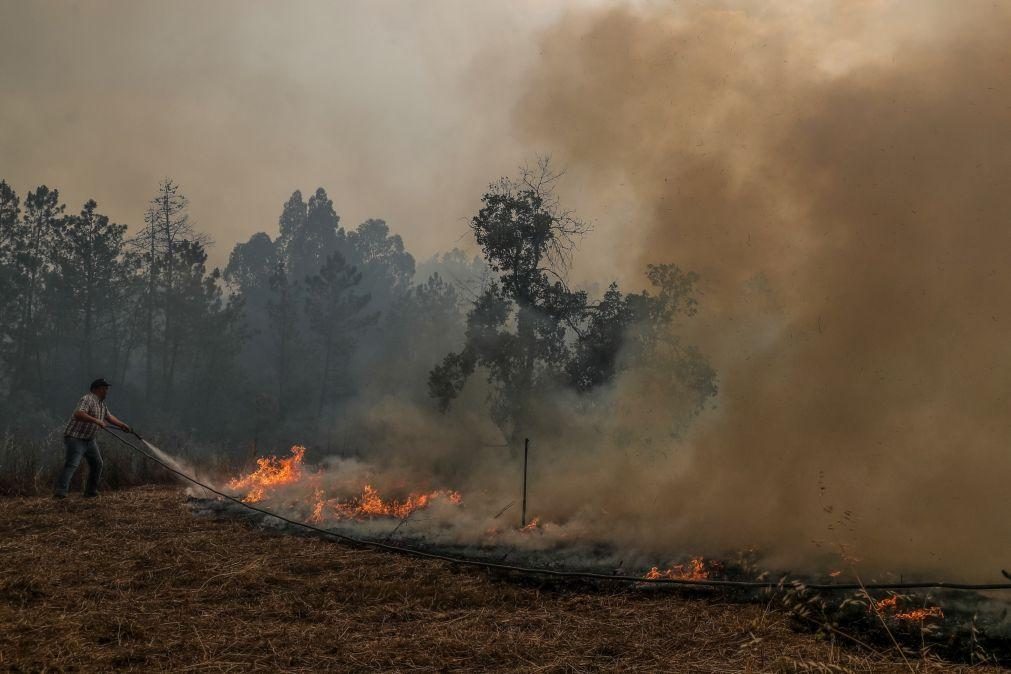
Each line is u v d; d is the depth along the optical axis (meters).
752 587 7.05
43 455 14.09
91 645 5.78
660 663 5.48
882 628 6.08
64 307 52.94
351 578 7.59
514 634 6.09
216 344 53.81
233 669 5.37
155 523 9.98
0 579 7.30
